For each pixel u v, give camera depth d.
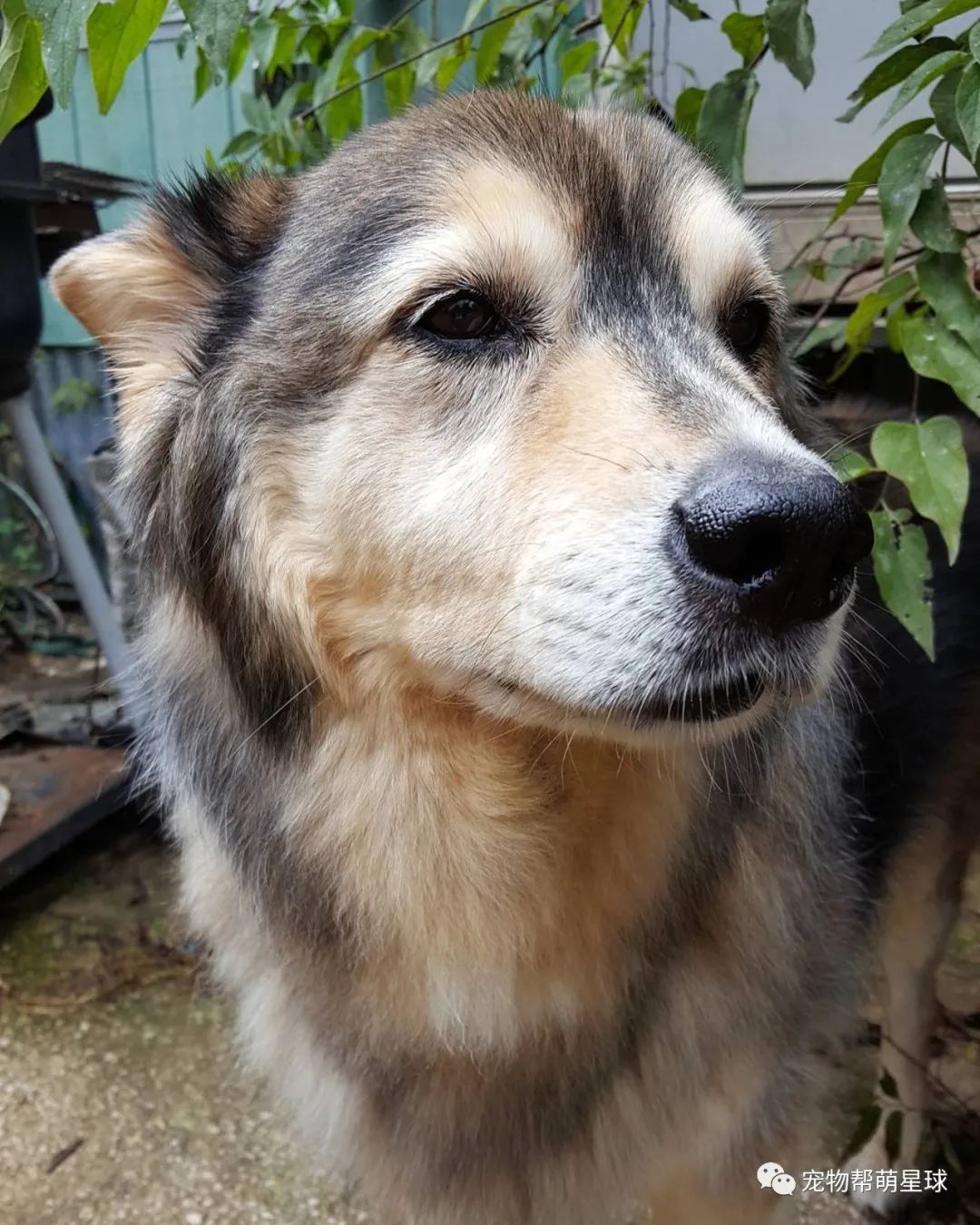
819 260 0.47
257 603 0.32
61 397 1.13
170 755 0.36
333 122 0.53
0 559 1.10
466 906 0.31
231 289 0.34
